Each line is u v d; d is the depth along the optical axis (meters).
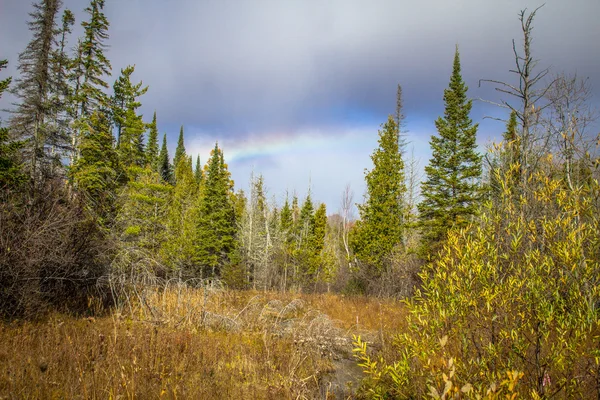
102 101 21.48
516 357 3.46
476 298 3.66
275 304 14.67
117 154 19.30
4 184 10.39
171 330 8.68
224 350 7.86
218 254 33.53
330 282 33.12
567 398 3.19
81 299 10.41
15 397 4.30
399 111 30.69
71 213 10.98
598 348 3.15
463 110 21.33
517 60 8.57
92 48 21.83
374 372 4.13
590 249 3.45
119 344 6.62
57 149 19.95
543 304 3.39
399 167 23.84
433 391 2.90
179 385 5.55
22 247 8.41
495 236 4.09
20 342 6.27
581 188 3.83
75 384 4.90
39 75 18.52
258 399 5.64
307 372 7.52
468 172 20.02
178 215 32.75
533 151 7.87
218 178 34.78
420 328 4.34
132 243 15.00
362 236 23.44
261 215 41.12
